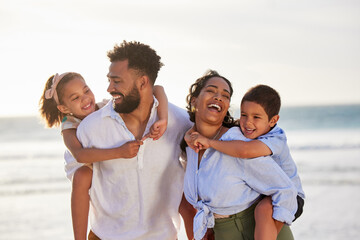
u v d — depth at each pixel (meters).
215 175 2.82
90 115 3.26
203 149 2.96
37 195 19.39
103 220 3.32
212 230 2.96
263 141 2.79
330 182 20.17
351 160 25.33
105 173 3.25
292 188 2.74
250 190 2.82
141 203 3.23
